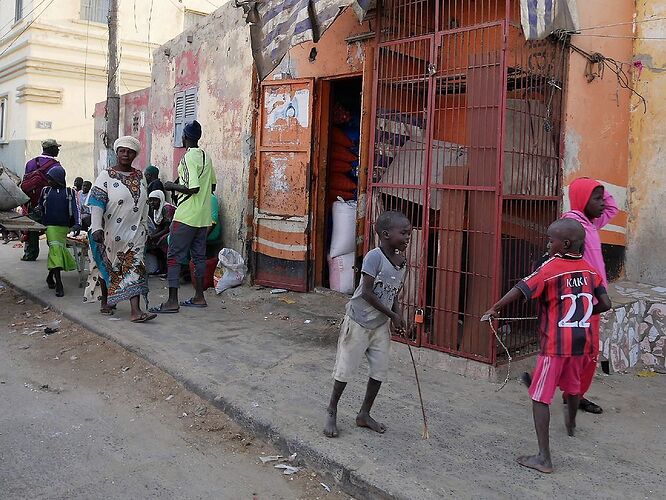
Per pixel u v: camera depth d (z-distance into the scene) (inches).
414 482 123.6
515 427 153.1
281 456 144.5
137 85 716.0
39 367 207.2
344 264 285.6
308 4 201.3
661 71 229.6
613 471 131.5
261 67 224.2
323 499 127.3
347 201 296.0
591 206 163.2
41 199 303.0
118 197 236.8
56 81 668.7
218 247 333.7
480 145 185.8
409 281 203.9
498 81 180.5
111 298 243.0
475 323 189.5
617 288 228.8
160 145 426.0
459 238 191.9
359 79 276.8
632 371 208.8
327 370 192.1
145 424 161.5
